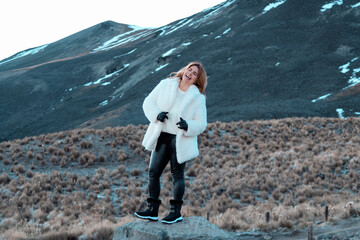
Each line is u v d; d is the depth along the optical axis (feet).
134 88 541.34
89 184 71.67
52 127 491.31
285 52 480.64
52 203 62.64
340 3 616.80
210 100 378.12
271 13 655.76
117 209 62.13
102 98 572.10
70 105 553.23
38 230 49.47
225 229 49.60
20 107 653.71
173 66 545.85
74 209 60.49
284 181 75.51
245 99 364.17
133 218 55.21
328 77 374.22
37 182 70.69
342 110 280.10
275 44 518.78
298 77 394.11
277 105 312.09
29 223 53.21
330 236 41.81
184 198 68.28
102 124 363.97
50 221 54.29
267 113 286.46
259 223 49.60
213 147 95.91
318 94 337.11
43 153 85.92
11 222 53.47
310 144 98.07
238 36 591.78
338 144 98.22
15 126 552.82
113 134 97.40
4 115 631.15
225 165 84.84
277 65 441.68
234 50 536.83
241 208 62.69
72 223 54.39
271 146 97.45
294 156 88.43
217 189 71.31
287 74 408.46
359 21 528.63
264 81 403.34
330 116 272.31
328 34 498.28
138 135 97.55
